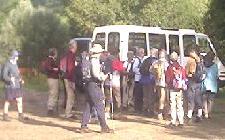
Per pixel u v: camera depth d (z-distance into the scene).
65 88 14.94
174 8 34.03
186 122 14.28
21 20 33.84
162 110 14.73
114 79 14.88
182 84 13.23
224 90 23.98
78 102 16.77
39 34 33.03
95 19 36.62
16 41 32.84
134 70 16.48
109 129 12.18
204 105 15.23
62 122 13.88
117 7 35.81
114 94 14.98
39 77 29.41
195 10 34.22
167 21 33.97
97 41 18.48
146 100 15.79
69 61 14.36
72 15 37.44
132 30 18.09
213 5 22.66
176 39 18.62
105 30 18.38
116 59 14.75
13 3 37.81
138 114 16.09
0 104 17.97
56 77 15.25
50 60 15.23
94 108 12.73
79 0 36.84
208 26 26.28
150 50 17.53
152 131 12.76
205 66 15.28
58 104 16.97
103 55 14.05
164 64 14.39
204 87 15.07
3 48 32.94
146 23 34.47
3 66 14.00
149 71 15.58
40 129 12.68
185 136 12.18
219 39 23.28
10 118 14.40
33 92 23.19
